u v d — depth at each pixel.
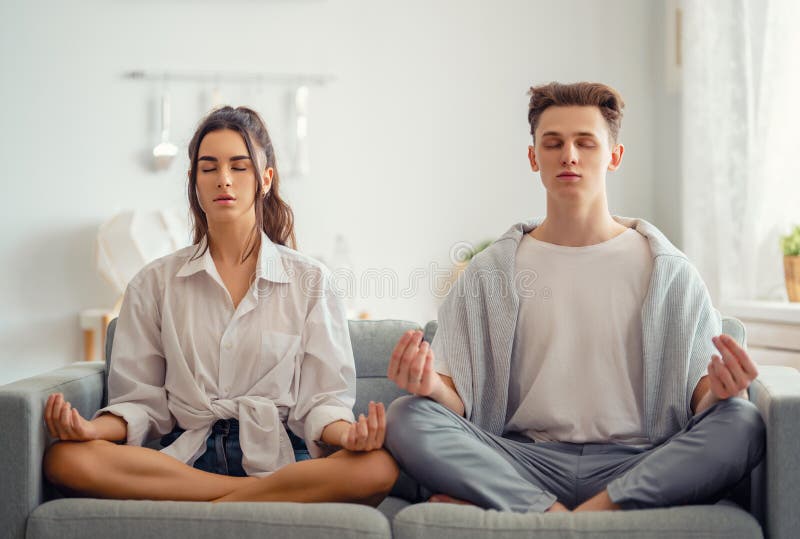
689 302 2.09
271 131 4.63
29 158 4.50
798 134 3.72
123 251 4.24
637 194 4.75
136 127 4.55
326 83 4.65
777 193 3.78
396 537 1.72
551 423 2.08
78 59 4.52
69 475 1.89
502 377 2.13
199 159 2.26
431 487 1.87
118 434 2.05
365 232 4.68
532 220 2.33
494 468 1.85
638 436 2.06
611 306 2.12
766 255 3.83
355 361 2.45
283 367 2.19
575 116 2.11
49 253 4.51
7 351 4.48
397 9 4.67
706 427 1.81
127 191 4.55
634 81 4.72
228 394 2.19
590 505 1.82
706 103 3.97
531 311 2.16
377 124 4.68
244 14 4.61
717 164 3.91
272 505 1.78
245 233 2.30
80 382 2.20
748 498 2.03
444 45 4.68
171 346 2.20
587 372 2.09
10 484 1.87
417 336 1.93
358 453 1.91
